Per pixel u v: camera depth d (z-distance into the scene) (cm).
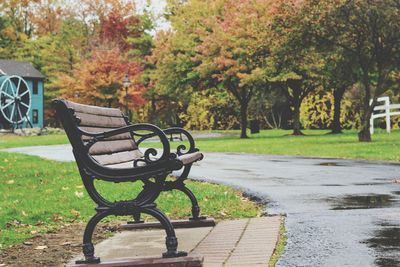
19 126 6012
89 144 470
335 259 438
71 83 5572
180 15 4553
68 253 536
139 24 6359
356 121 4856
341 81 3425
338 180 1068
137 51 5862
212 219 639
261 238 538
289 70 3284
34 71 6419
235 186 1020
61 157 2038
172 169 464
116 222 699
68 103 478
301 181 1070
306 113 5147
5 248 567
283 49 2628
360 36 2544
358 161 1542
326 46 2623
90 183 470
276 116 5672
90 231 466
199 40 4144
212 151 2228
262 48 2794
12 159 1767
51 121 7312
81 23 7112
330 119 5091
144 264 448
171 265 446
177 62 4150
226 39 3734
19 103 5909
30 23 7231
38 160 1748
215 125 5872
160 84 4466
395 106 3716
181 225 639
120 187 1038
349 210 687
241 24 3725
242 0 3847
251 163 1579
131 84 5428
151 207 467
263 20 3312
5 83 5816
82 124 497
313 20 2495
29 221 725
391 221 599
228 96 4738
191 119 5900
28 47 6800
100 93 5462
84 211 792
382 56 2584
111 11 6800
